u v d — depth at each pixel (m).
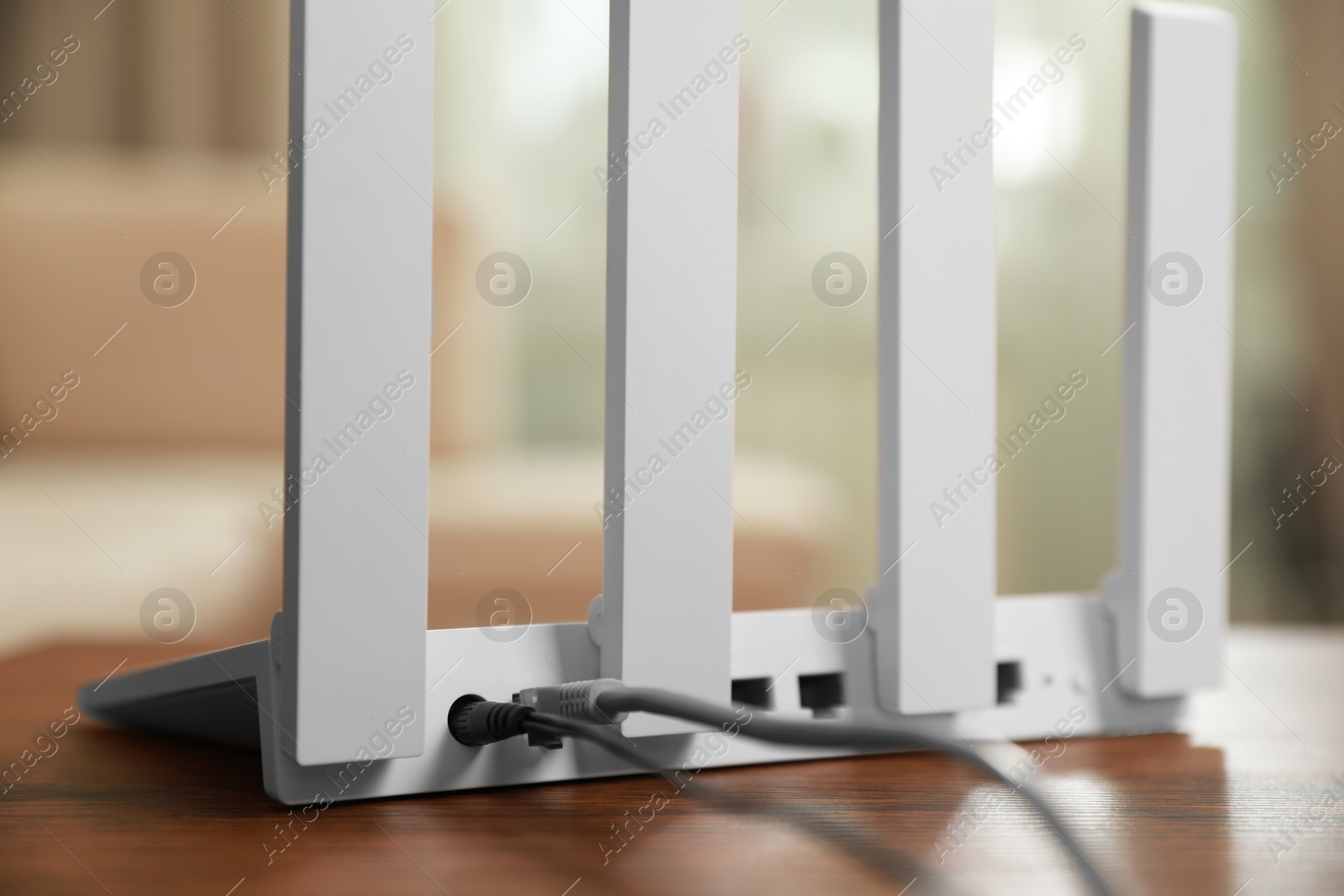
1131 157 0.51
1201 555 0.50
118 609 1.20
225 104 2.28
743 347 2.21
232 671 0.39
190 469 1.62
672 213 0.40
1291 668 0.67
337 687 0.36
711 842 0.32
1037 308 2.30
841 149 2.23
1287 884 0.28
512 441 2.21
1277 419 2.28
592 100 2.23
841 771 0.42
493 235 1.83
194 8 2.26
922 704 0.44
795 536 1.31
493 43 2.21
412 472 0.37
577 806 0.37
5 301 1.76
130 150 2.28
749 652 0.43
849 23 2.23
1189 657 0.49
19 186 1.83
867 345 2.24
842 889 0.28
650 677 0.40
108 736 0.50
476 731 0.38
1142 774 0.41
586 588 1.33
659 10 0.40
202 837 0.33
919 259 0.45
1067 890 0.28
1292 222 2.26
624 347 0.40
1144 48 0.50
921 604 0.45
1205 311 0.50
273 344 1.79
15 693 0.60
